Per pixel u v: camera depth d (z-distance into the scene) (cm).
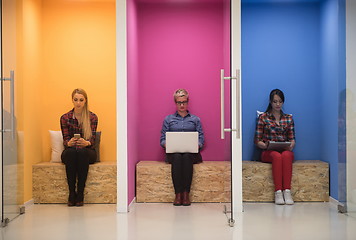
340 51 488
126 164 493
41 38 593
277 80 591
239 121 419
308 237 383
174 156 537
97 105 599
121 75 493
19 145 479
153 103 603
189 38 602
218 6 601
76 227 423
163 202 550
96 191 542
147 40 603
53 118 597
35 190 545
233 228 416
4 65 440
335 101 527
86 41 598
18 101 474
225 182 498
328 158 551
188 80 602
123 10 489
